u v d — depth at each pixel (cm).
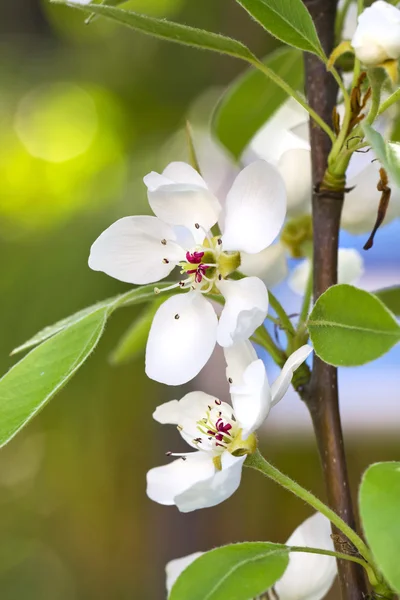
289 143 40
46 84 63
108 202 53
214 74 62
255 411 33
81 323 35
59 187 58
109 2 37
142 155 58
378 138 32
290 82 43
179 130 58
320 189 36
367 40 33
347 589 35
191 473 35
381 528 31
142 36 63
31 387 34
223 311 35
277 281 40
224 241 35
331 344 33
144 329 41
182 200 35
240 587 33
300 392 36
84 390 53
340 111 38
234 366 35
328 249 36
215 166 53
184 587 33
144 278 35
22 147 61
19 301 49
